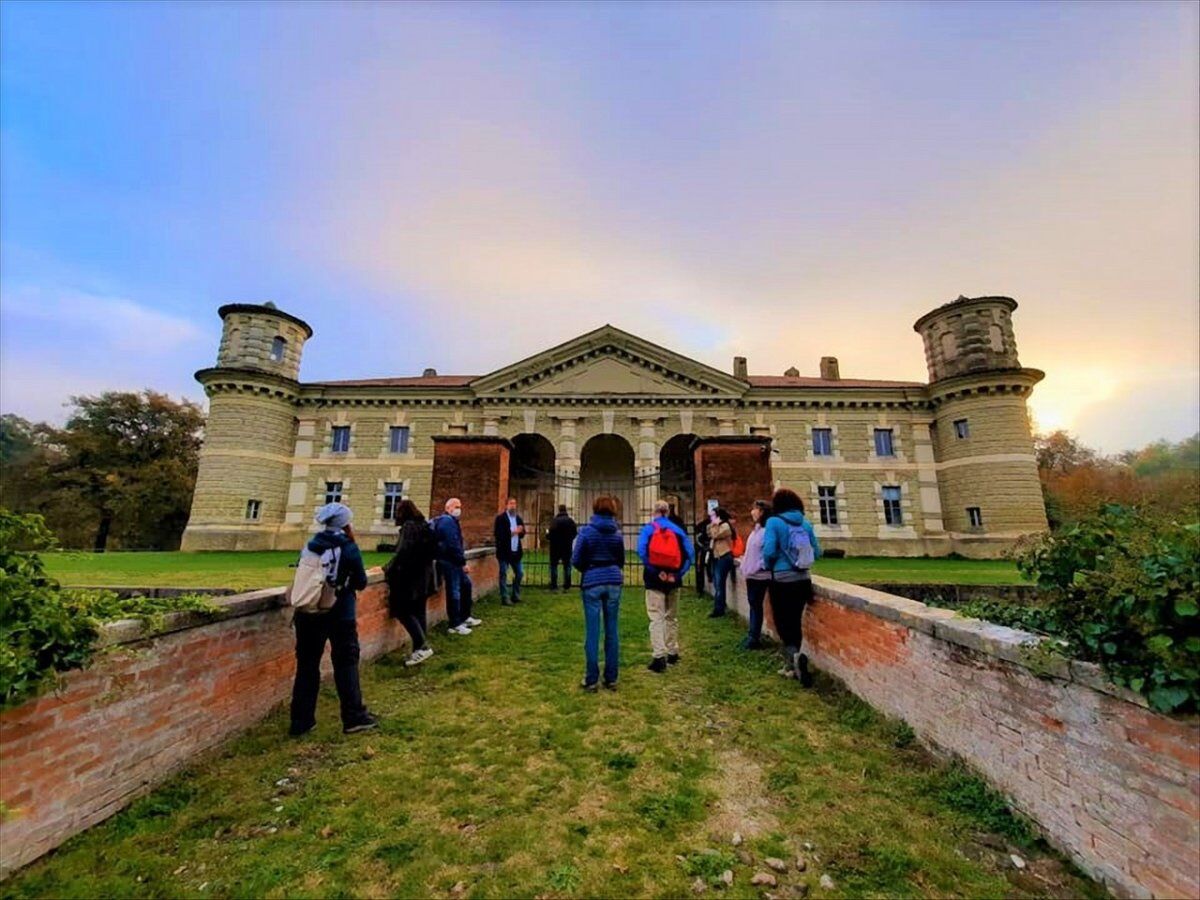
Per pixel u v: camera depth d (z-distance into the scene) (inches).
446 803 140.8
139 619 141.0
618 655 234.1
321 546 183.9
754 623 278.4
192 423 1572.3
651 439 1150.3
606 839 125.8
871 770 155.9
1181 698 91.5
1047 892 107.6
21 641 111.3
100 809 127.9
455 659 264.4
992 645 138.8
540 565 645.9
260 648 190.9
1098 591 113.3
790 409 1184.8
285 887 109.6
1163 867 94.3
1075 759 114.9
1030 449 1051.3
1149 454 2263.8
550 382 1186.0
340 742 176.1
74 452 1384.1
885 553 1110.4
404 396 1192.8
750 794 144.9
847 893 108.2
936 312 1174.3
